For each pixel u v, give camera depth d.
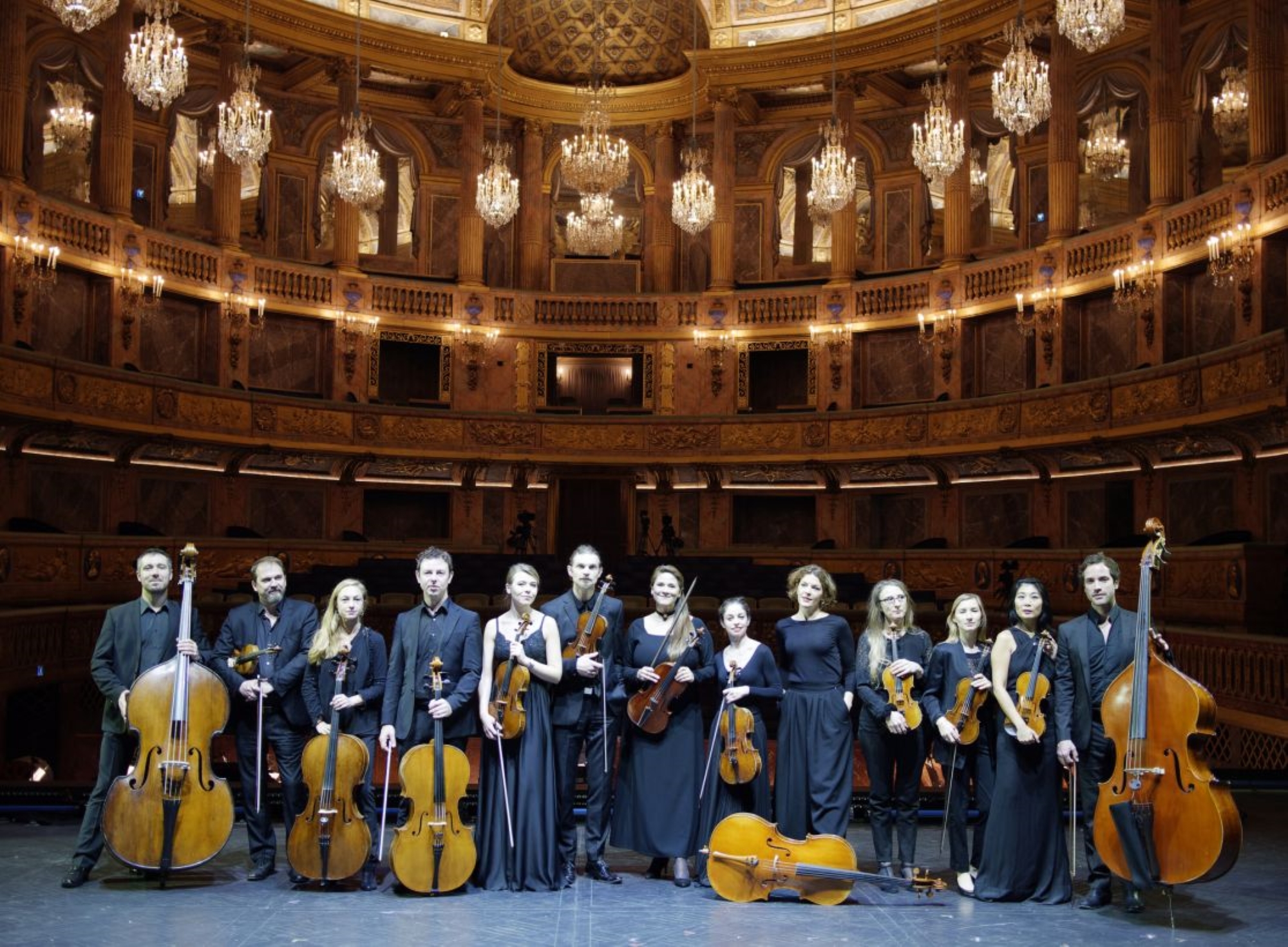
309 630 7.23
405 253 30.73
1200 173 24.30
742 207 31.20
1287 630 15.74
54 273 22.42
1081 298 24.94
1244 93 23.62
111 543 19.73
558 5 30.19
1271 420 18.95
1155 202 22.89
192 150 28.22
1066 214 24.94
